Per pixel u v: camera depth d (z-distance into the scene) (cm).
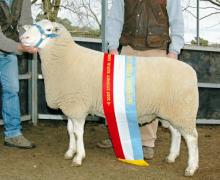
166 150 554
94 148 559
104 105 445
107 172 447
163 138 625
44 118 698
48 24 449
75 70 444
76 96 445
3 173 436
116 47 506
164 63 436
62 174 437
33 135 625
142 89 434
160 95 430
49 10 768
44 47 450
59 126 690
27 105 688
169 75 429
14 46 471
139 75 435
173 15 481
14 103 532
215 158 519
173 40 484
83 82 441
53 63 448
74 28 766
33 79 677
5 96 531
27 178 422
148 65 439
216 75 730
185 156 519
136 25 484
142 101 438
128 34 493
